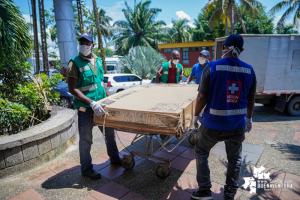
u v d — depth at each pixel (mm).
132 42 29547
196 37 30359
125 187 2561
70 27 12586
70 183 2684
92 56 2768
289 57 5902
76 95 2484
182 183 2625
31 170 3049
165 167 2637
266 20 27109
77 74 2549
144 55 23672
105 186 2594
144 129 2145
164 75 4285
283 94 6250
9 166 2846
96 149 3795
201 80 2035
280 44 5812
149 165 3119
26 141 2928
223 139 2000
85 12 25688
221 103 1920
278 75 5969
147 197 2359
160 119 2047
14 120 3559
